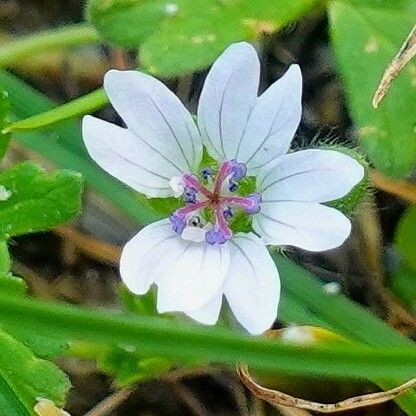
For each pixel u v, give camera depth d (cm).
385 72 5
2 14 7
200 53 5
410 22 5
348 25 5
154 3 5
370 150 5
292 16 5
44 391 5
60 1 7
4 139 5
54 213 5
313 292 5
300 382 5
